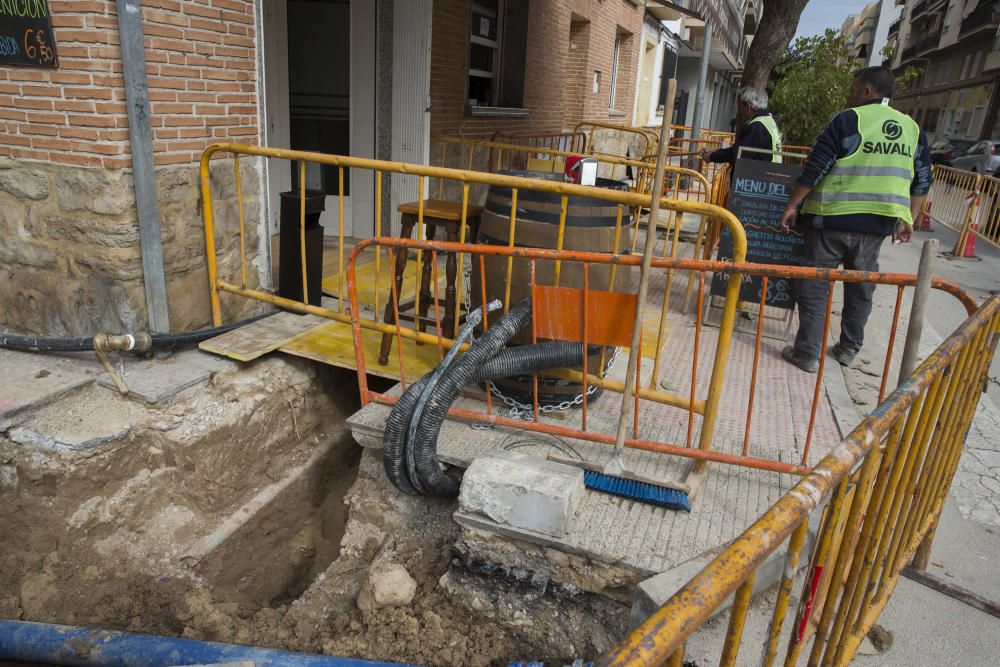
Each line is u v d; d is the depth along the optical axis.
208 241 4.23
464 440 3.34
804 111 16.98
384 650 2.88
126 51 3.55
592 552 2.69
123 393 3.71
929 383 1.90
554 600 2.87
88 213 3.83
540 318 3.06
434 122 7.07
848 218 4.41
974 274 9.55
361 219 7.08
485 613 2.94
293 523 4.27
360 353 3.50
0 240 4.18
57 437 3.40
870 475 1.74
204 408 3.87
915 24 51.84
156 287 3.98
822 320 4.62
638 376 2.99
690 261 2.81
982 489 3.79
